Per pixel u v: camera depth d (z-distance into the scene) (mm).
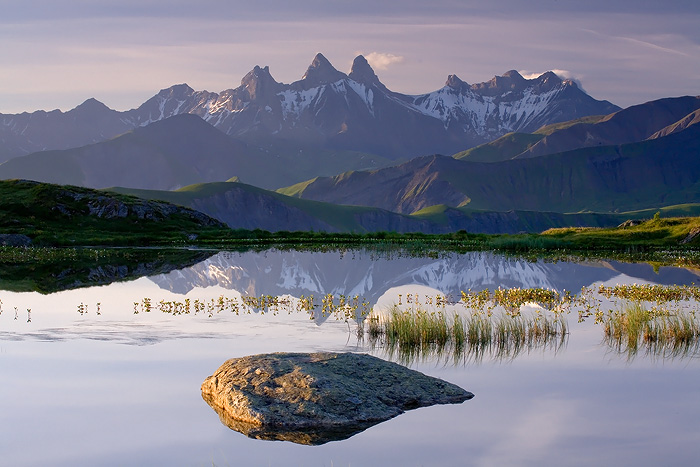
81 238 93000
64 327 28812
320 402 17875
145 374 21531
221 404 18484
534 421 17906
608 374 22328
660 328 27688
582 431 17203
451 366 23172
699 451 15969
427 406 18984
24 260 64062
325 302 36156
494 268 57656
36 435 16781
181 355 23812
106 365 22469
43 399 19234
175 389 20109
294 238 101875
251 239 99438
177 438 16719
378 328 27953
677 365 23406
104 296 39156
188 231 110312
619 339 27641
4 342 25812
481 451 15992
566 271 55344
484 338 26828
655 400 19609
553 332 28703
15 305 35281
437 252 76312
